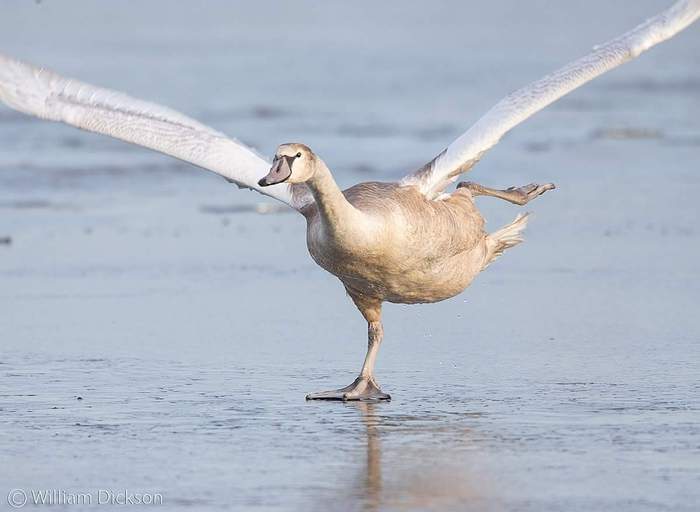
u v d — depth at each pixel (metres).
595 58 13.34
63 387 13.12
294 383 13.37
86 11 68.62
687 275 18.11
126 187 25.62
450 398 12.70
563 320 15.81
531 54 49.09
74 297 17.31
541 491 9.84
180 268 19.08
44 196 24.66
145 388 13.10
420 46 52.72
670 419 11.79
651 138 30.36
